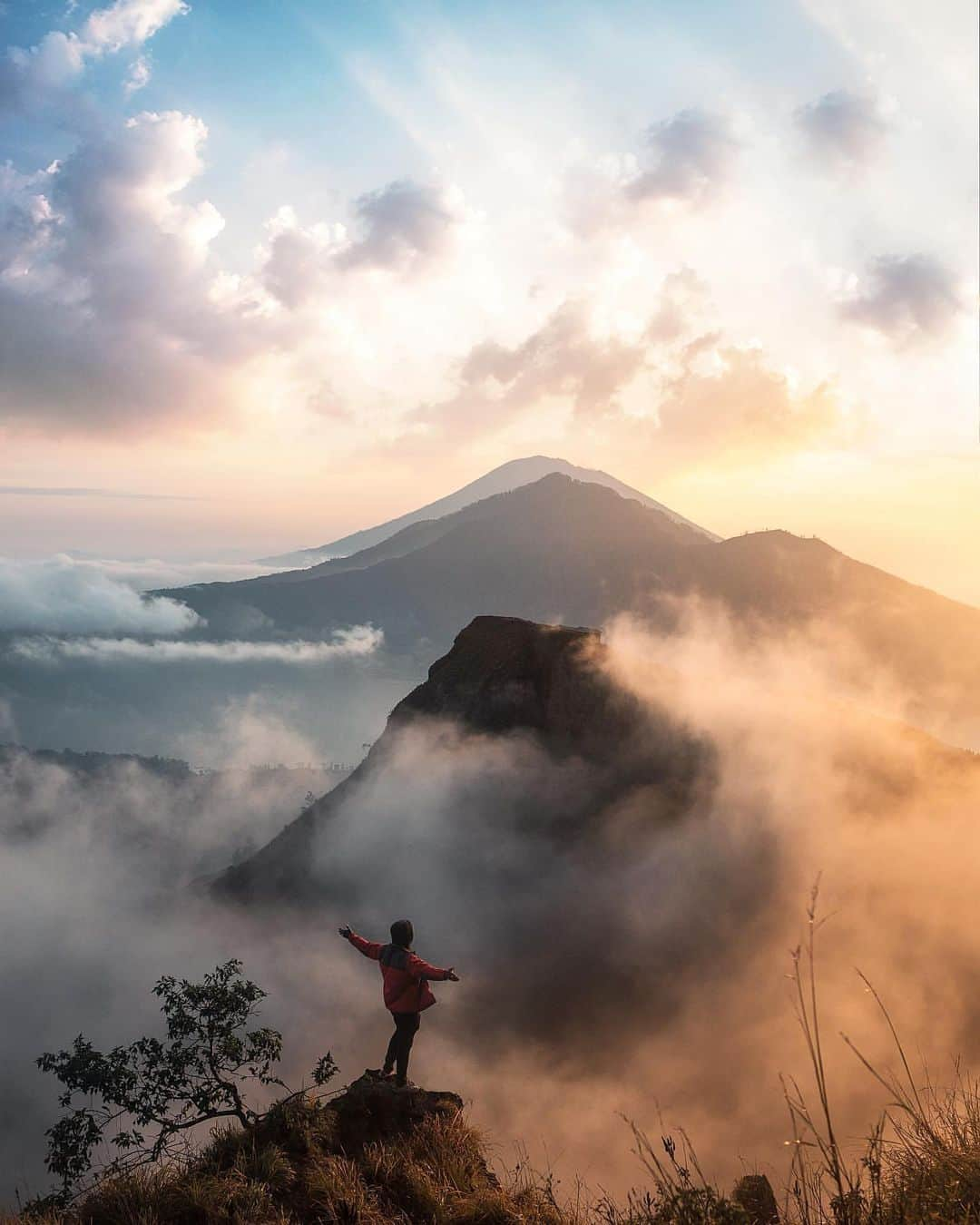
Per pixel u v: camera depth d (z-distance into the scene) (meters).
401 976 9.05
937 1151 4.38
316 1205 6.93
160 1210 6.90
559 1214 6.88
